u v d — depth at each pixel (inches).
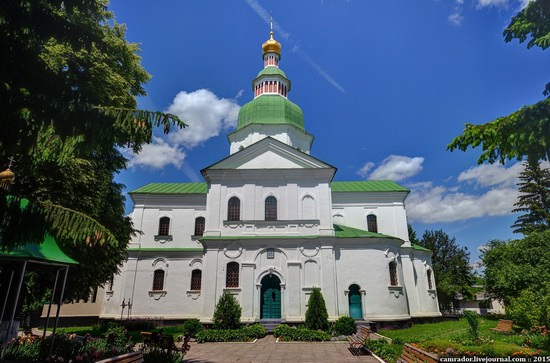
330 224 1106.1
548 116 272.7
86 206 714.8
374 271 1103.0
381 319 1056.2
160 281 1282.0
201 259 1300.4
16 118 284.8
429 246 2320.4
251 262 1061.1
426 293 1316.4
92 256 768.3
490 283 1235.9
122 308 1214.3
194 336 905.5
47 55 636.7
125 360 418.3
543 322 689.0
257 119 1387.8
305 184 1151.0
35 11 325.7
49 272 749.3
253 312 1016.2
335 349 732.7
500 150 316.2
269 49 1637.6
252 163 1174.3
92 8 348.5
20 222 306.3
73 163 658.2
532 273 1064.2
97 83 672.4
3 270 532.4
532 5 299.1
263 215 1118.4
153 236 1338.6
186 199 1387.8
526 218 1907.0
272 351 712.4
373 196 1368.1
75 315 1347.2
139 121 307.4
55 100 290.0
